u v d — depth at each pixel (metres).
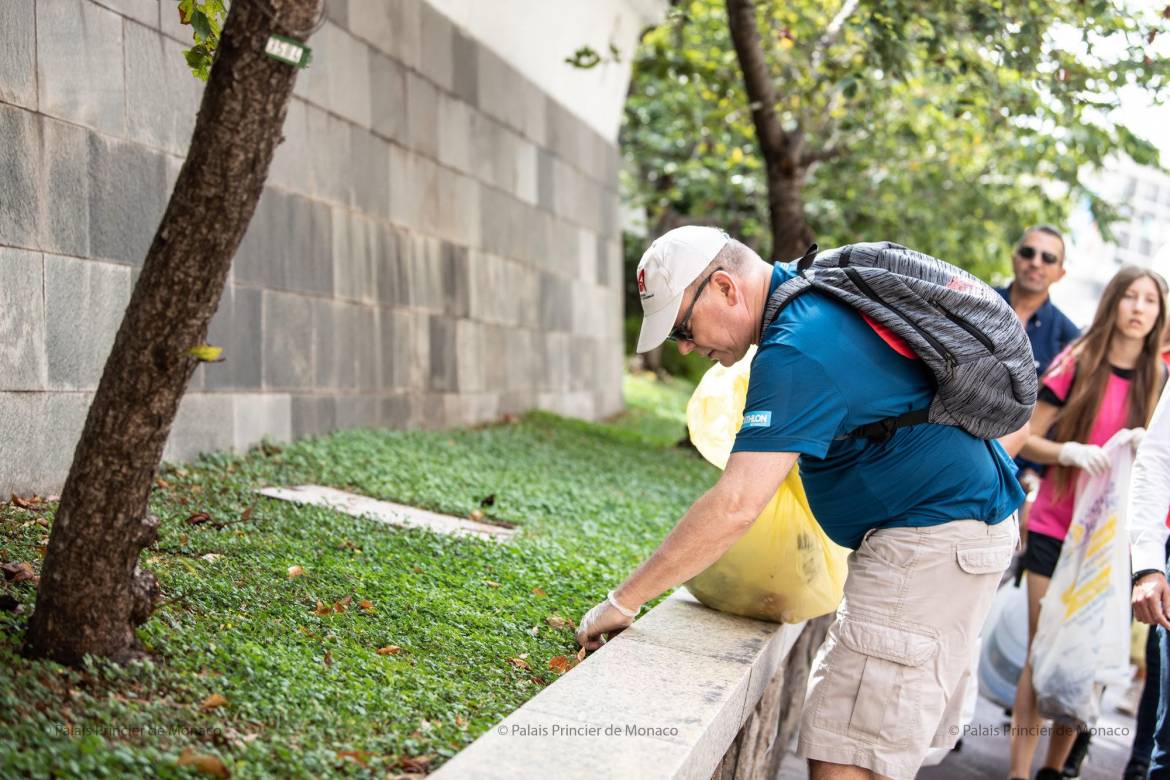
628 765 2.28
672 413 15.95
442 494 6.02
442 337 9.02
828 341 2.69
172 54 5.50
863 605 2.87
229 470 5.62
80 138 4.85
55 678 2.49
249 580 3.65
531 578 4.38
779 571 3.52
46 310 4.65
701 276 2.86
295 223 6.71
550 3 11.21
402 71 8.27
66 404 4.77
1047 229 5.58
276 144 2.51
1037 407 4.94
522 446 8.58
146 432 2.56
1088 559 4.61
